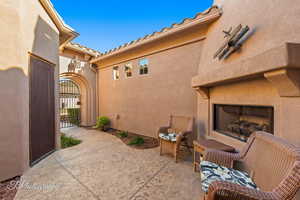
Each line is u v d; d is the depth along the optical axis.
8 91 2.57
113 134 6.18
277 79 1.67
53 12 3.67
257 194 1.21
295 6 1.58
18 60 2.69
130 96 6.30
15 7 2.64
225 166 2.00
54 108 4.05
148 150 4.17
